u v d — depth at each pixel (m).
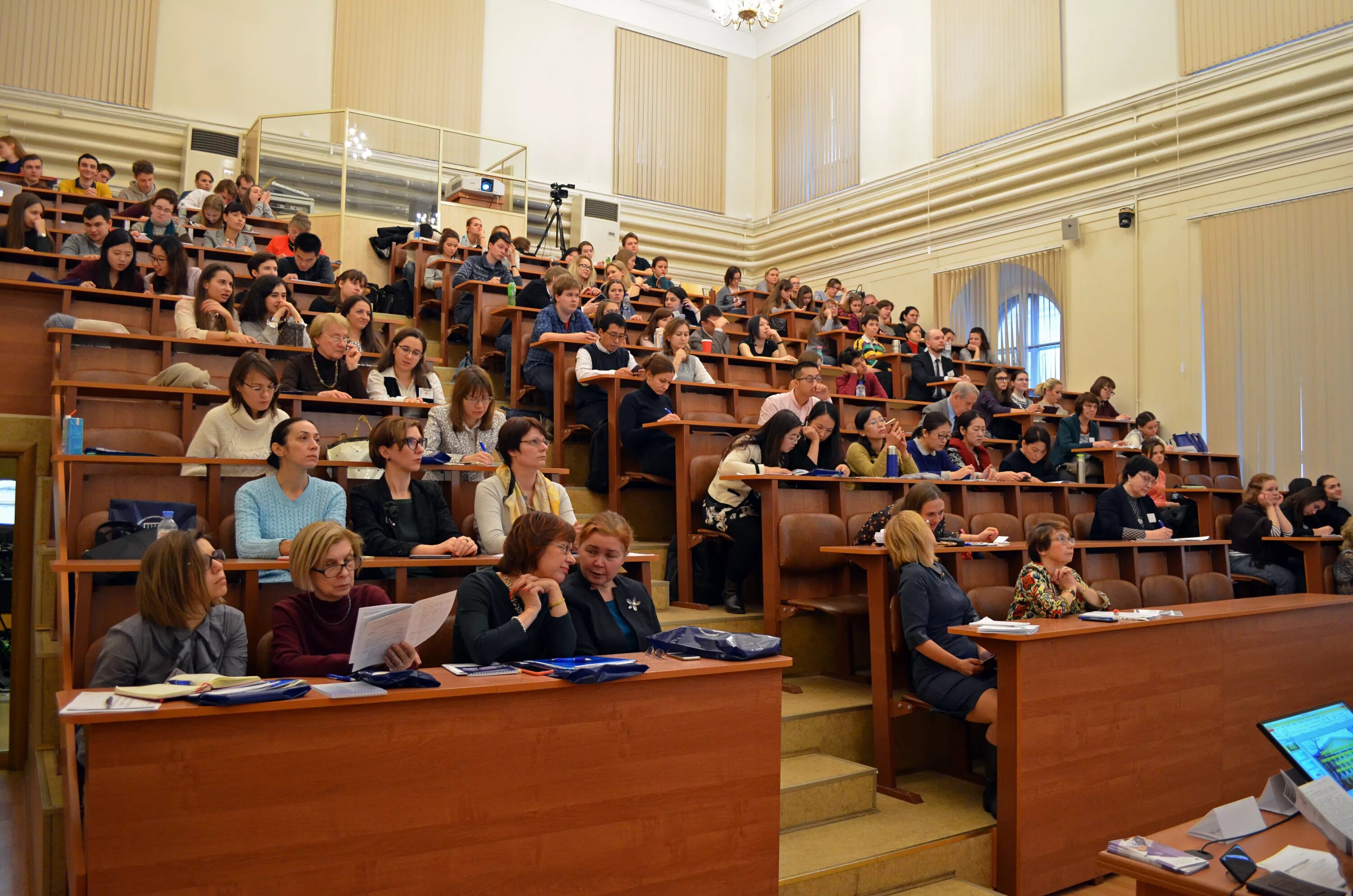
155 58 9.48
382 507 3.23
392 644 2.17
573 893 2.16
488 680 2.12
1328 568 6.55
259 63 9.97
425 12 10.88
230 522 3.13
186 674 2.29
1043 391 8.52
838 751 3.73
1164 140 8.69
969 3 10.45
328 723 1.90
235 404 3.53
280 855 1.84
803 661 4.35
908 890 3.03
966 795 3.65
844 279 11.88
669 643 2.51
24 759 3.98
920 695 3.63
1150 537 5.34
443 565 3.02
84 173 8.11
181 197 8.61
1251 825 2.13
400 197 9.34
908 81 11.15
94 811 1.69
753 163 13.16
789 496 4.41
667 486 5.04
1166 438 8.59
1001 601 4.10
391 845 1.95
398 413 4.42
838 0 12.10
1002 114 10.05
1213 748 3.80
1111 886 3.30
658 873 2.28
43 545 3.44
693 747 2.36
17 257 5.53
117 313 5.05
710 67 12.93
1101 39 9.28
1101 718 3.41
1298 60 7.88
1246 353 8.09
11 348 4.68
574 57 11.87
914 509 4.00
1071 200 9.41
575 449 5.59
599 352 5.59
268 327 5.09
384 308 7.80
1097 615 3.59
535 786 2.12
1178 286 8.57
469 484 3.82
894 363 8.84
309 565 2.50
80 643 2.54
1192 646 3.77
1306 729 2.21
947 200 10.53
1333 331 7.58
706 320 8.44
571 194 11.65
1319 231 7.71
